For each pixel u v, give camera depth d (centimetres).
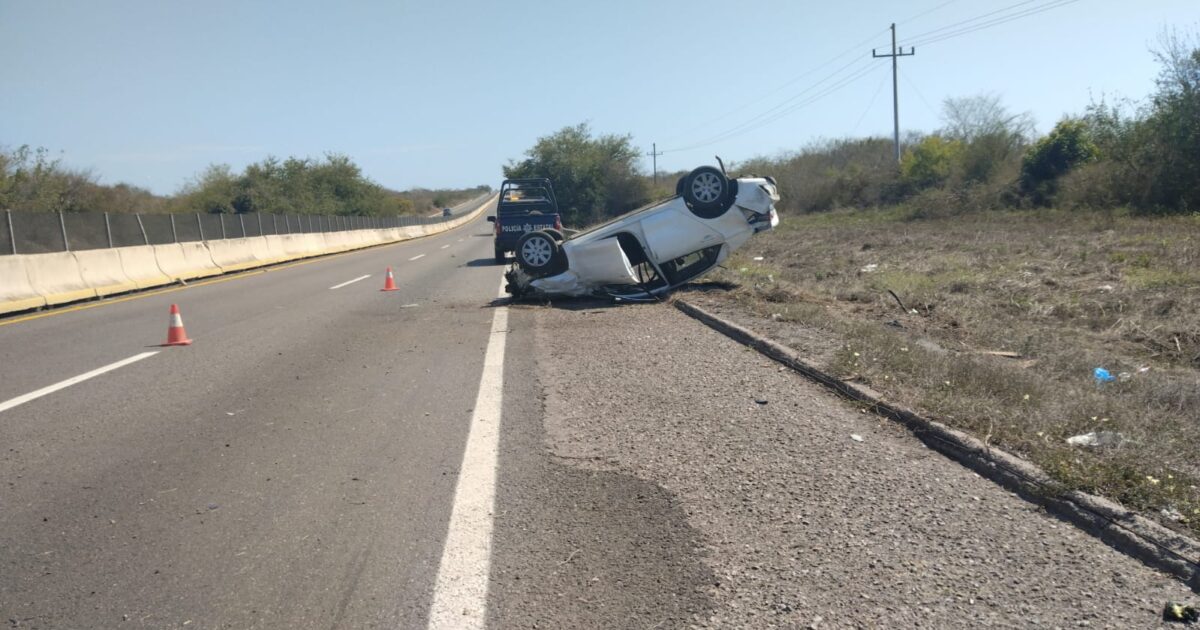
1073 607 391
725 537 475
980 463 570
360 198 8512
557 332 1208
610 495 544
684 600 406
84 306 1738
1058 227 2797
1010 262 1845
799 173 5884
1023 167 4084
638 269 1573
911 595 405
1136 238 2148
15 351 1148
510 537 484
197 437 700
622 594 414
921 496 526
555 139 8244
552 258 1511
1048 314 1225
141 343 1193
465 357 1035
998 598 400
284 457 642
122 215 2217
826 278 1762
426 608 405
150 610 409
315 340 1189
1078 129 3928
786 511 508
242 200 6159
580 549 466
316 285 2084
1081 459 544
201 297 1858
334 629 387
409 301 1658
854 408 726
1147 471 520
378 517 518
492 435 686
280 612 404
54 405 821
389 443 673
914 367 811
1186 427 640
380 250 4191
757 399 768
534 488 561
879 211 4662
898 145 5178
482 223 10025
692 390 815
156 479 596
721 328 1161
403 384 890
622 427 697
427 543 478
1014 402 692
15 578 446
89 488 580
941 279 1641
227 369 987
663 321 1279
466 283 2030
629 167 8250
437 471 601
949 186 4559
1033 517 493
